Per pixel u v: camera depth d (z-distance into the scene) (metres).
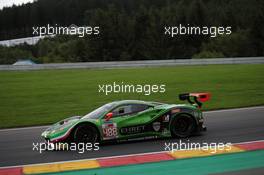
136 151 15.80
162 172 12.89
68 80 46.09
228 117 23.28
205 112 25.92
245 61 67.81
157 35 109.75
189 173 12.70
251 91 34.34
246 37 105.31
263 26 105.31
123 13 116.25
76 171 13.50
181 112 17.89
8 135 21.11
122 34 107.88
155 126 17.61
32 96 35.47
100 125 16.91
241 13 130.38
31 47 169.50
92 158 15.06
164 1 195.00
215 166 13.39
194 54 107.25
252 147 15.80
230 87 37.00
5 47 149.88
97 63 64.00
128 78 45.59
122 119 17.28
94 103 31.09
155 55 108.88
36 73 56.34
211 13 124.88
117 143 17.42
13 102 32.94
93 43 105.38
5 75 54.84
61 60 107.44
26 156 15.98
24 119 25.91
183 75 47.38
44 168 14.05
